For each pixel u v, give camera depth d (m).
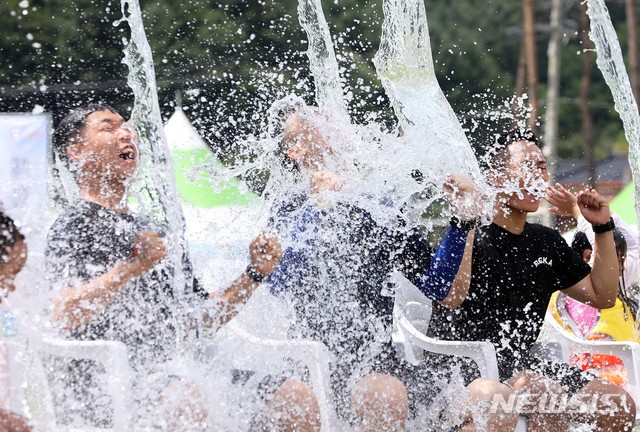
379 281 7.29
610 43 8.49
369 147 7.59
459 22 45.41
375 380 6.82
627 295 9.30
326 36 9.07
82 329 6.40
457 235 7.27
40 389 6.13
